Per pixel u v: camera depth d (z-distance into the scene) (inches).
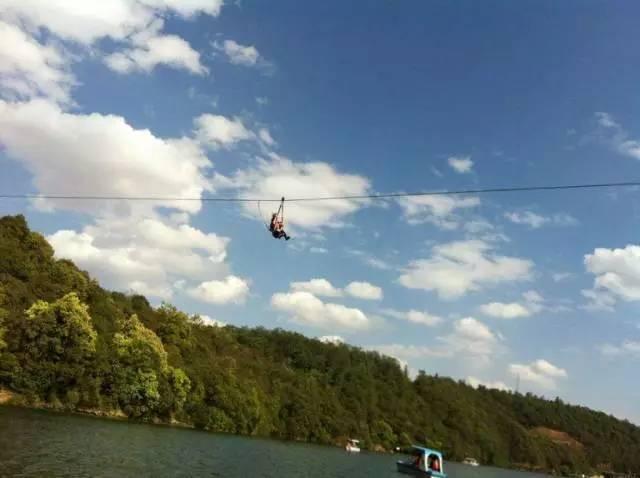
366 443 6712.6
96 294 4608.8
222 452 2962.6
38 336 3398.1
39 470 1560.0
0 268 3868.1
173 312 5551.2
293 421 5880.9
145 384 4018.2
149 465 1990.7
